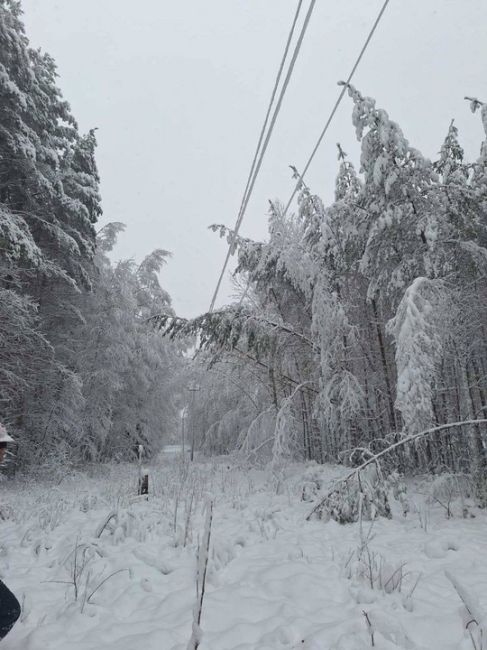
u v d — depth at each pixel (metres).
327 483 8.51
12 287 13.95
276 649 2.83
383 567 4.16
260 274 13.59
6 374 12.58
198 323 13.02
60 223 14.89
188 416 29.59
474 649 2.82
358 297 12.92
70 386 14.83
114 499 8.37
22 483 12.14
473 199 9.25
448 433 9.58
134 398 22.03
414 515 7.14
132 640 2.95
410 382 7.23
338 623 3.14
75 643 2.95
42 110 14.68
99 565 4.51
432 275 9.30
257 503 8.27
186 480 10.84
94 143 18.00
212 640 2.97
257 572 4.29
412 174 9.94
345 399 10.87
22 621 3.36
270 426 14.45
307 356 13.96
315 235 12.86
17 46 12.73
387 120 9.91
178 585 4.08
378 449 10.40
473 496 7.77
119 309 19.02
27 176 12.88
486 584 4.02
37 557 5.00
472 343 8.91
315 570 4.34
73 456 16.47
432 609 3.47
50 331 16.20
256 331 12.79
